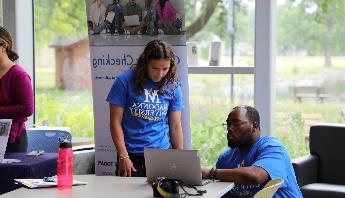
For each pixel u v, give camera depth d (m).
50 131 5.01
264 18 5.20
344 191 4.95
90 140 5.86
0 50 4.59
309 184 5.28
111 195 3.18
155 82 4.14
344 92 5.34
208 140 5.50
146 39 4.93
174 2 4.81
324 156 5.50
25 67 6.24
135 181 3.57
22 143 4.79
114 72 5.05
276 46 5.38
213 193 3.17
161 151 3.38
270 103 5.27
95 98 5.12
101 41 5.09
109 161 5.11
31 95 4.67
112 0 5.03
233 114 3.59
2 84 4.61
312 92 5.40
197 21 5.59
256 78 5.28
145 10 4.92
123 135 4.19
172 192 3.09
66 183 3.34
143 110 4.14
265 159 3.44
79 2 6.04
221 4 5.50
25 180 3.54
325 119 5.49
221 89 5.48
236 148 3.68
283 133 5.43
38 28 6.28
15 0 6.17
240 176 3.38
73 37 6.09
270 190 3.07
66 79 6.13
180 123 4.32
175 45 4.82
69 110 6.12
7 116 4.62
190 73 5.59
